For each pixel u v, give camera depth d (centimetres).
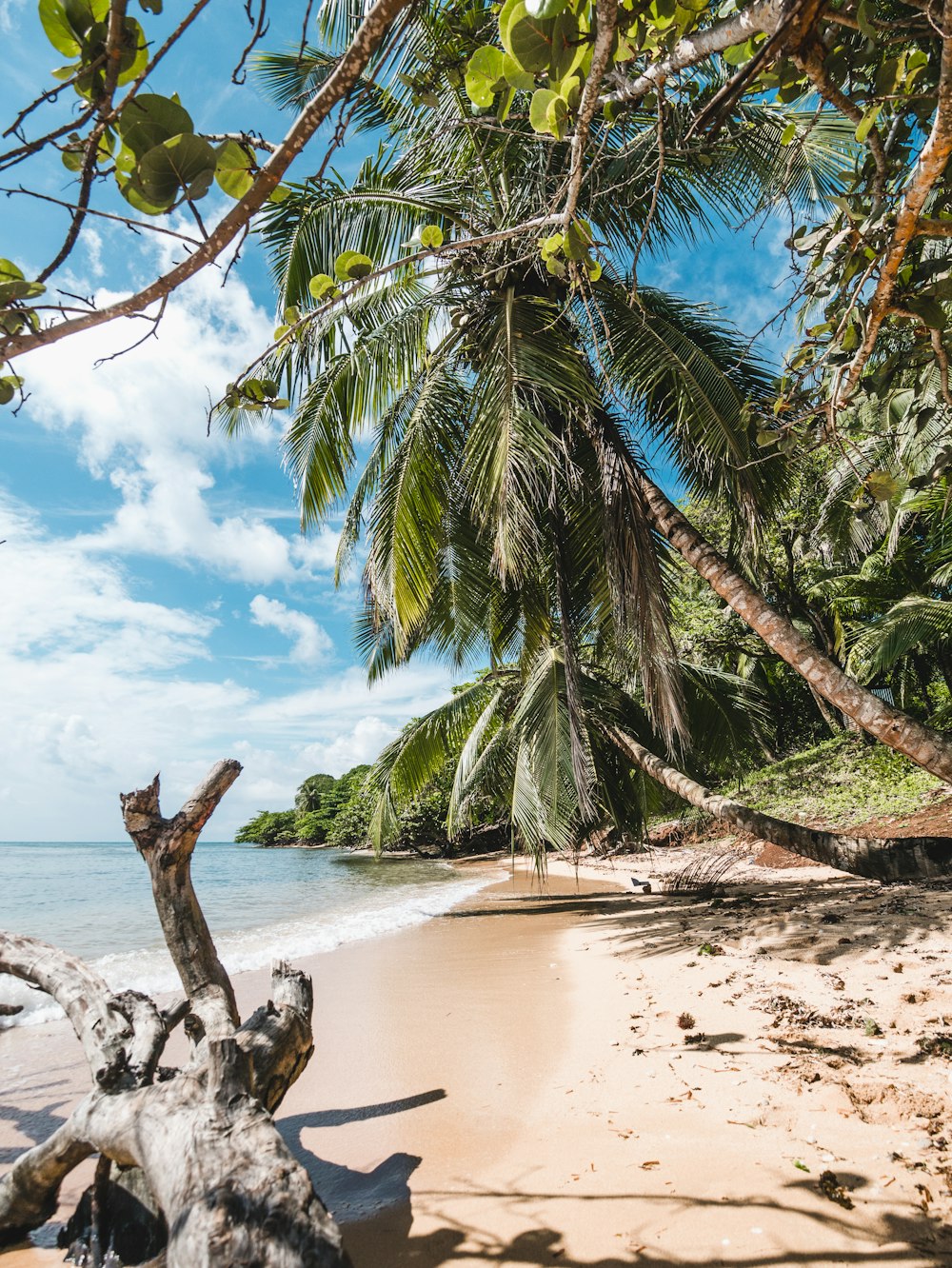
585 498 726
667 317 696
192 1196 189
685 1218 243
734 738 1135
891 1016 416
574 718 761
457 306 718
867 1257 215
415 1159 308
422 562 708
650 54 178
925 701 1780
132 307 112
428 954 805
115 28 94
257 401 177
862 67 182
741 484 586
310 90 645
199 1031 279
